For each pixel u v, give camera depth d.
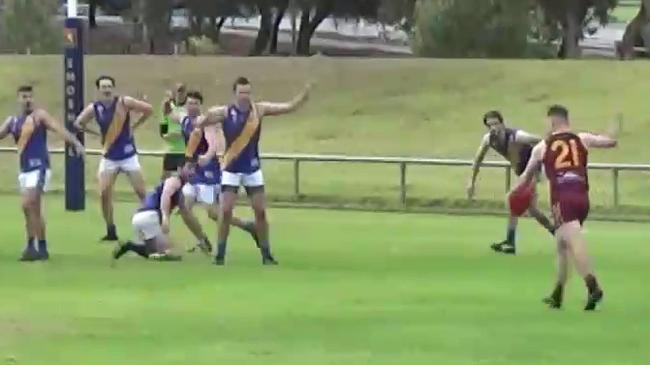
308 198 91.50
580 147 43.28
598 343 37.38
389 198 91.25
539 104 110.94
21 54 145.88
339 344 36.88
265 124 113.31
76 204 81.81
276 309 43.22
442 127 108.94
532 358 35.09
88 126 81.38
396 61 123.31
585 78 115.06
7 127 56.81
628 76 114.69
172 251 59.22
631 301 45.84
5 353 35.25
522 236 70.81
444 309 43.56
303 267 55.34
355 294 47.06
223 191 55.41
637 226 78.69
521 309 43.75
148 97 119.75
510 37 136.88
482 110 111.25
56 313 42.09
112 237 65.19
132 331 38.75
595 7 185.38
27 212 56.69
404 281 50.94
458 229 74.75
